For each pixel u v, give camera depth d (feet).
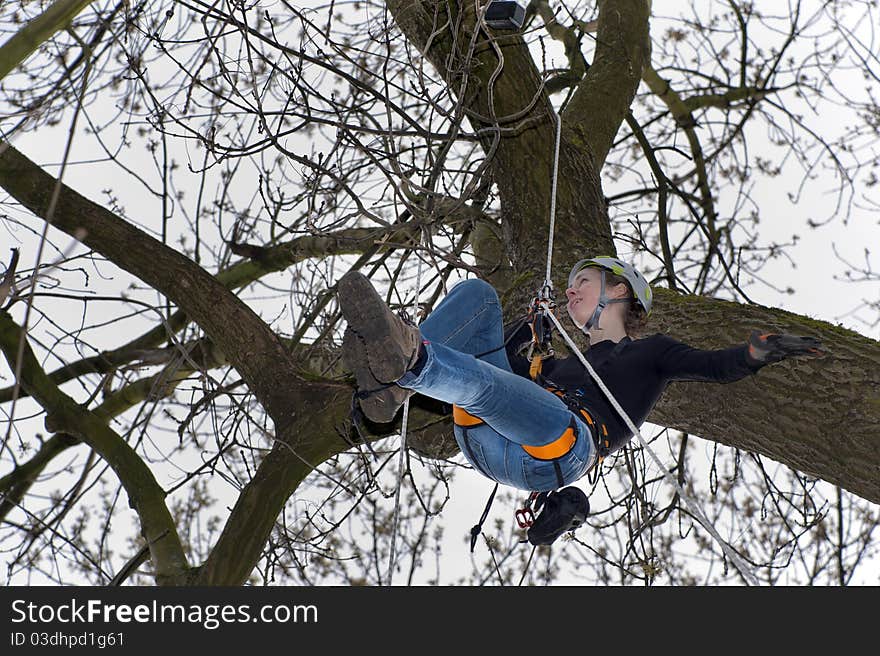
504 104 46.37
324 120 40.19
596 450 28.17
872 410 32.71
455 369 23.97
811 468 34.60
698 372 28.50
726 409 36.19
